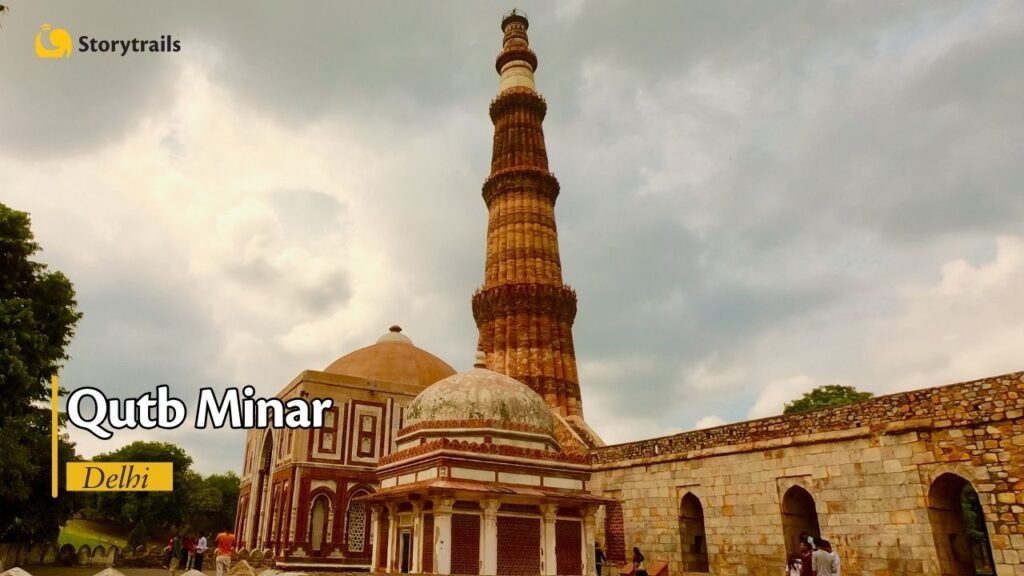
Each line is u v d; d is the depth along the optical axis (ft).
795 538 91.50
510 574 77.10
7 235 106.63
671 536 105.50
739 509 96.63
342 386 143.33
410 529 82.17
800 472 90.27
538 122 189.57
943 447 76.48
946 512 77.87
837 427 87.56
